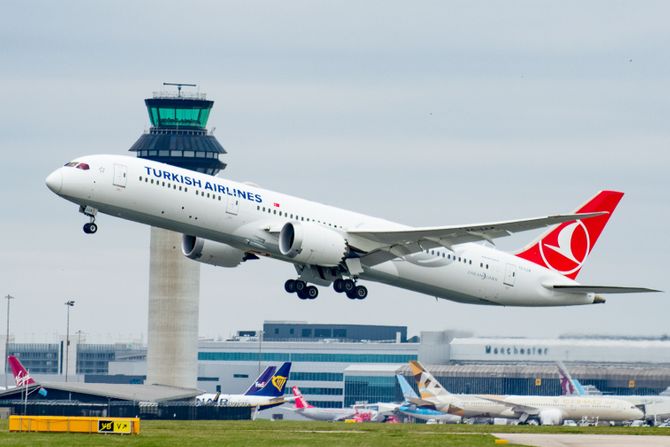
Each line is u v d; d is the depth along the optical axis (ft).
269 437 630.74
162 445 570.87
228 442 589.32
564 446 603.67
